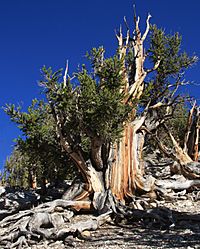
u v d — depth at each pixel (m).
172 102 19.38
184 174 19.22
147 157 23.64
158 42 19.69
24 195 17.94
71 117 14.24
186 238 10.30
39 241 10.95
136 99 15.27
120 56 16.31
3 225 12.23
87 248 9.89
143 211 13.22
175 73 19.80
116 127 14.06
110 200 13.79
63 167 17.58
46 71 13.63
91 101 13.27
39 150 16.77
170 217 12.69
